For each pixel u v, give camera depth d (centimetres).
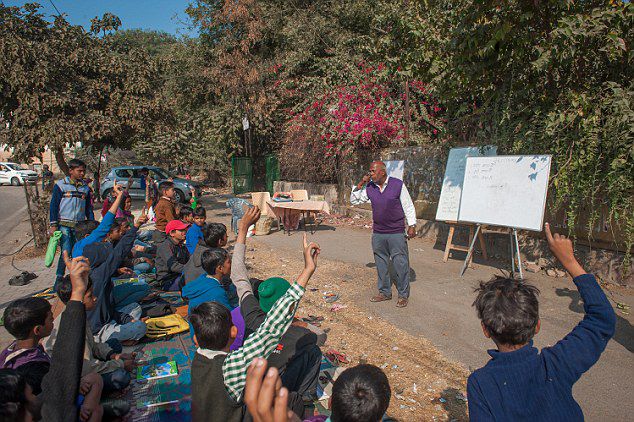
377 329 547
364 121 1208
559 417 171
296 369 336
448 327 543
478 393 180
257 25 1884
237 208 1201
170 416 346
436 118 1379
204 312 249
